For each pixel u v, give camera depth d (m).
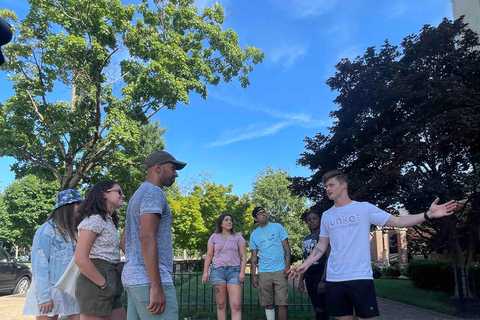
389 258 27.95
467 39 8.10
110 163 15.26
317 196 9.59
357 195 6.75
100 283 2.59
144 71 12.63
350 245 3.02
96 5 11.82
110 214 2.98
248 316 6.53
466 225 8.98
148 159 2.71
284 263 5.21
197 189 21.78
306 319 6.30
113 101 13.05
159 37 13.98
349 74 8.71
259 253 5.28
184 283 11.93
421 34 8.12
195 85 14.19
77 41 11.42
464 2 14.17
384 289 11.12
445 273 10.06
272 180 25.28
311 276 4.96
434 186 6.53
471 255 8.79
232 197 21.62
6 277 11.22
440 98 6.55
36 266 3.19
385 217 3.01
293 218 24.61
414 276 11.43
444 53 7.75
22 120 13.02
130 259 2.44
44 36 13.38
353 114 8.36
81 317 2.57
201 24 15.11
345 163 8.92
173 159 2.73
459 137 6.43
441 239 9.06
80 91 13.98
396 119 7.82
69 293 2.96
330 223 3.21
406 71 7.86
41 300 3.11
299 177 9.66
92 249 2.69
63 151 13.97
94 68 12.68
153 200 2.38
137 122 13.62
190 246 19.70
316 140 9.45
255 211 5.38
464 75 7.48
